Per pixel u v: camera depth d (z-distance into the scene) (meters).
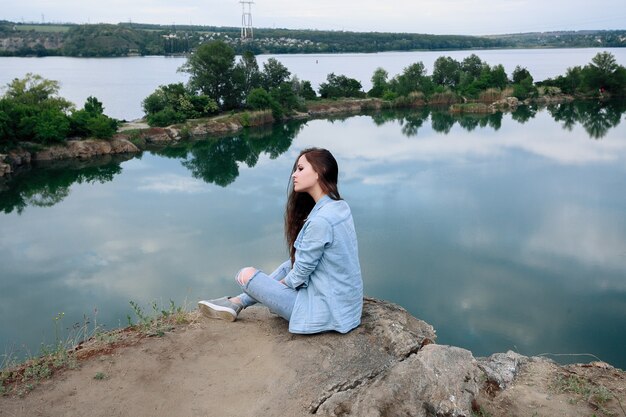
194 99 58.94
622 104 79.88
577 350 14.30
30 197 33.09
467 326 15.75
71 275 21.14
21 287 19.92
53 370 3.55
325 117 69.81
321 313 3.77
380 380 3.29
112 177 38.31
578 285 19.47
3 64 171.25
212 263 22.23
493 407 3.33
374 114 73.12
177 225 28.02
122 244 25.05
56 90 50.06
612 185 36.66
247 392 3.31
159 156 45.31
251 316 4.43
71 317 17.09
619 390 3.61
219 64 63.06
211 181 38.41
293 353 3.66
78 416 3.07
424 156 46.31
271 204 32.34
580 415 3.28
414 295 18.17
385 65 192.38
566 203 31.92
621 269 21.17
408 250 23.17
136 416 3.09
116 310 17.56
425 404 3.16
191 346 3.88
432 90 83.50
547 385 3.67
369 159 44.72
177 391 3.33
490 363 3.89
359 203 31.31
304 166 3.82
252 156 46.69
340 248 3.68
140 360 3.68
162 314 4.59
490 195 33.75
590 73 86.19
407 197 32.88
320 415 3.05
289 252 4.14
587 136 57.19
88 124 43.16
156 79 122.88
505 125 64.56
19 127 39.53
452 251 23.16
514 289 18.94
